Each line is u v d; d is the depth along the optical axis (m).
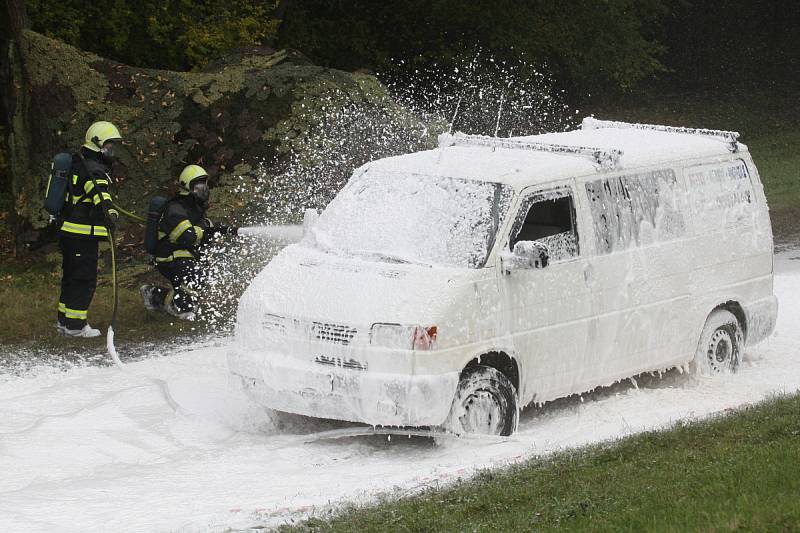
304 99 27.64
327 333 13.47
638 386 16.73
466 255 14.05
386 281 13.70
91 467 13.15
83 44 34.62
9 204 32.47
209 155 27.14
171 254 21.19
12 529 10.59
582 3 51.41
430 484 11.57
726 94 62.16
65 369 17.92
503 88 49.22
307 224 15.67
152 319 21.41
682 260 16.31
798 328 20.64
